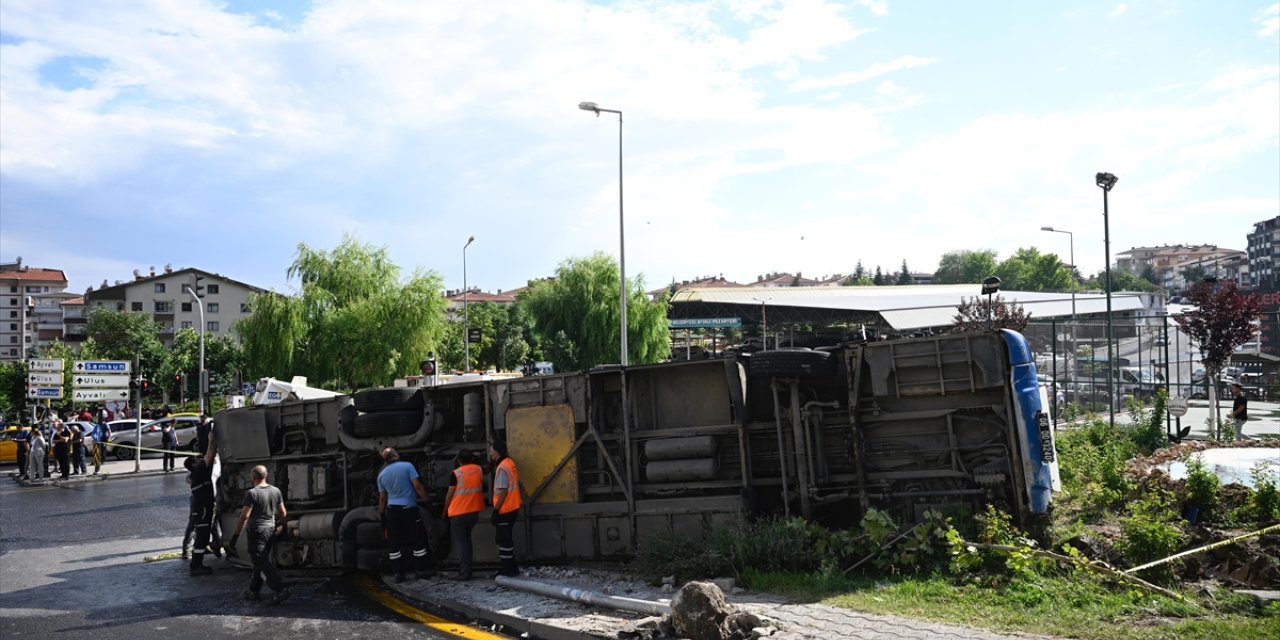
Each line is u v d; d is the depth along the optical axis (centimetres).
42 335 13162
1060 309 5041
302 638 830
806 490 966
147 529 1705
